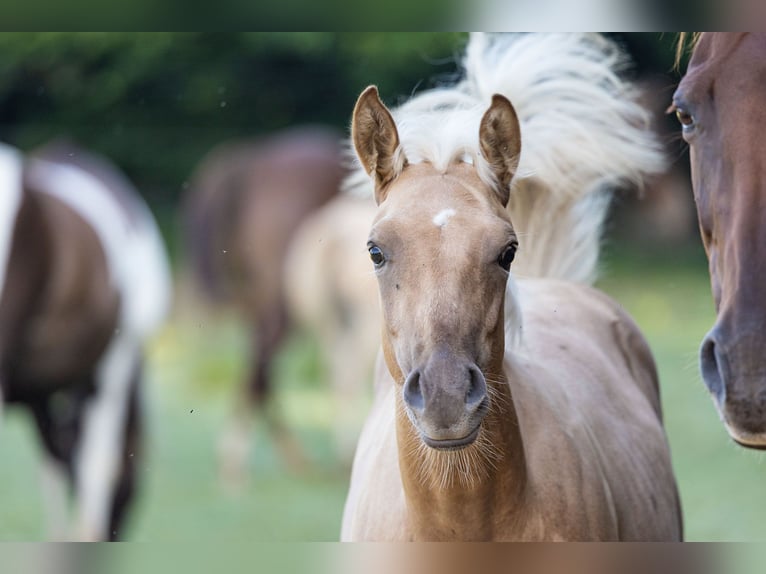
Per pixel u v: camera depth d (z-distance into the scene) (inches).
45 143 1012.5
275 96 1010.7
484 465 179.5
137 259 457.7
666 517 231.6
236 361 756.6
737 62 192.7
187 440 610.5
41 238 433.7
